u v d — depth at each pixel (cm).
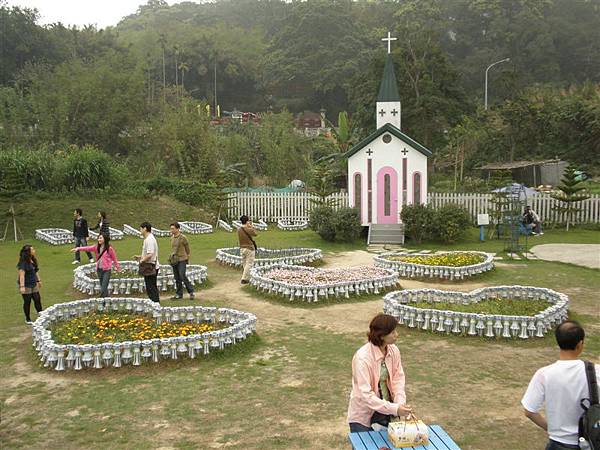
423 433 495
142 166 4412
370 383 523
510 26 9338
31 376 927
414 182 2669
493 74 8700
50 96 4900
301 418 754
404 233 2559
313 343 1097
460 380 898
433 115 5222
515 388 863
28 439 705
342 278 1513
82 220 1984
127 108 5012
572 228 2962
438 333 1156
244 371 939
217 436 705
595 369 461
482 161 5241
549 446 467
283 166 4772
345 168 4275
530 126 5212
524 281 1703
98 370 939
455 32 10250
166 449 672
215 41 11669
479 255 1934
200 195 3441
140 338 1004
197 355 995
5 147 4291
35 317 1288
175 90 7025
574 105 5172
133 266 1744
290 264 1883
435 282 1698
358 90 5631
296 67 10156
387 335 525
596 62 9100
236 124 6494
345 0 11506
